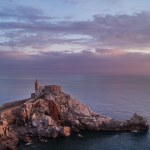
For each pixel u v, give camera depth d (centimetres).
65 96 14550
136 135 12450
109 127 13188
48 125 12281
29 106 13075
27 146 10794
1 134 10988
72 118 13425
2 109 13962
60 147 10812
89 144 11231
